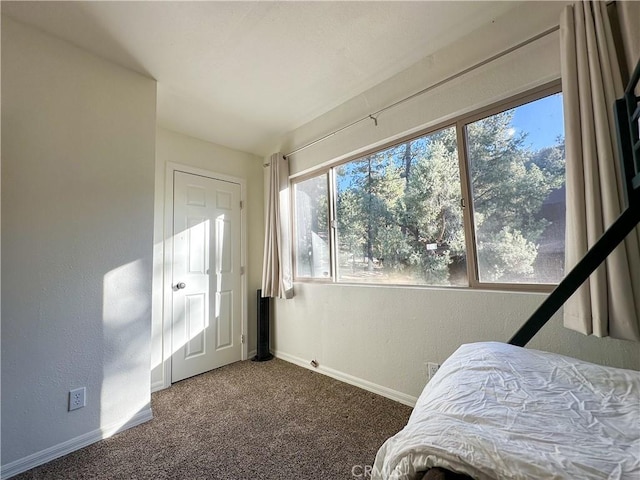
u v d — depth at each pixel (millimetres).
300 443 1592
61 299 1584
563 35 1364
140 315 1877
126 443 1622
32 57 1562
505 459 548
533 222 1587
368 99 2295
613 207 1187
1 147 1449
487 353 1123
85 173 1705
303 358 2789
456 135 1867
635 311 1163
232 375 2609
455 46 1821
